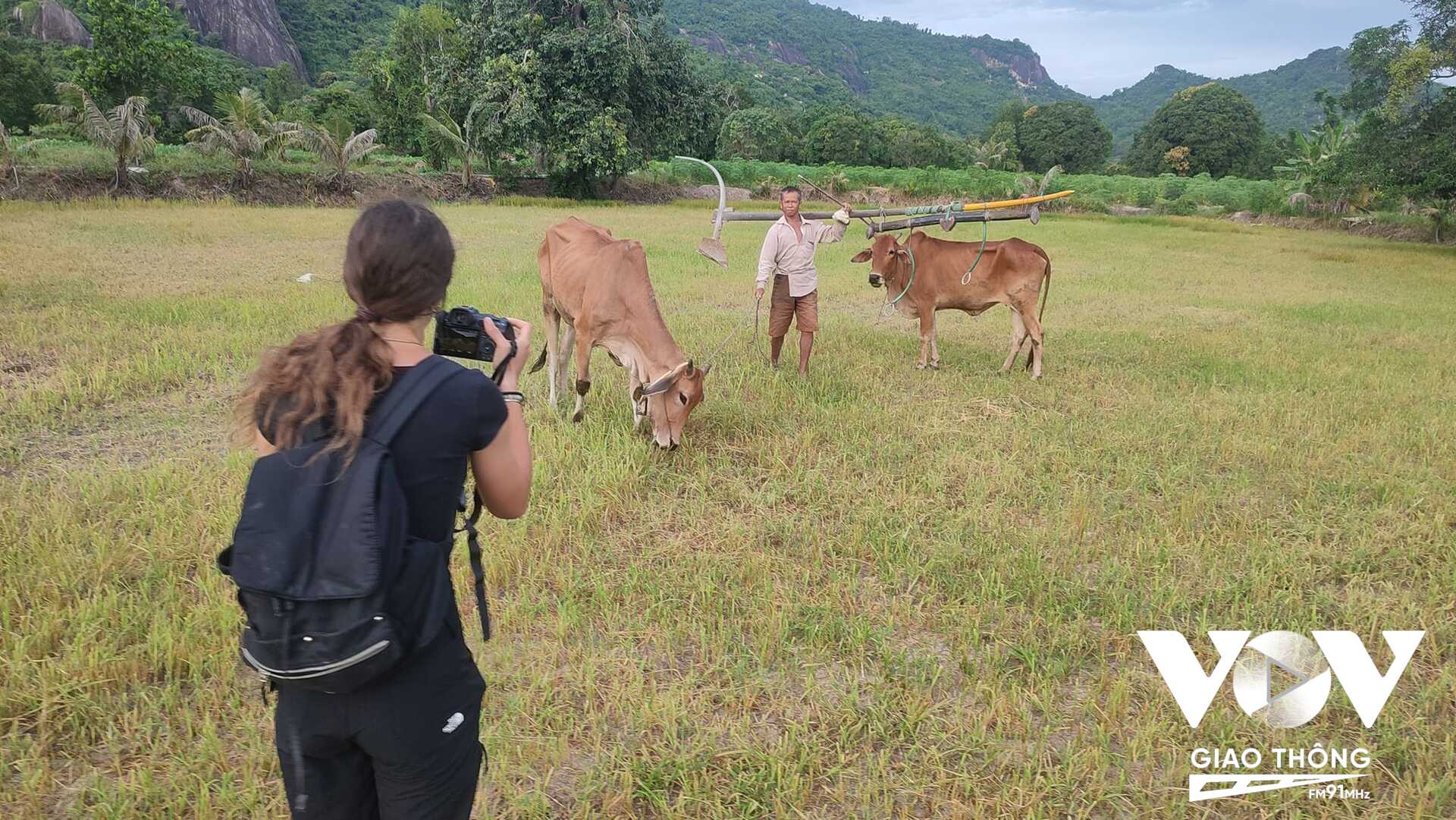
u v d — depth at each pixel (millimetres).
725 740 3117
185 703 3135
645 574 4148
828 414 6531
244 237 15406
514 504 1838
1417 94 23266
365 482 1508
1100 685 3432
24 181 20359
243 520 1531
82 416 5922
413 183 27938
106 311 8727
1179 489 5395
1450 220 27672
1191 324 10836
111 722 2996
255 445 1748
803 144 65500
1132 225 30516
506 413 1739
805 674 3516
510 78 28172
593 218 23781
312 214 20484
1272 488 5520
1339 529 4887
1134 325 10695
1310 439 6332
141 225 16391
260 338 7918
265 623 1502
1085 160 90438
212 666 3316
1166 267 17141
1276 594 4086
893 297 7930
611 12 30125
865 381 7500
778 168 40562
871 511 4887
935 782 2926
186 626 3467
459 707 1742
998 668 3559
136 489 4777
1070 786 2902
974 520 4859
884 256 7496
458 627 1754
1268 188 38250
